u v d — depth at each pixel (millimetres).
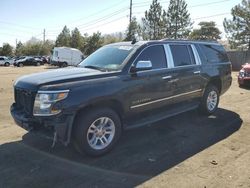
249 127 7469
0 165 5297
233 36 43438
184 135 6859
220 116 8477
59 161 5461
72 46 76375
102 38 71875
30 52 91750
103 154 5703
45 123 5246
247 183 4711
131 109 6168
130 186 4605
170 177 4883
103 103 5766
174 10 49969
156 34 50781
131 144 6293
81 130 5375
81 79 5520
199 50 8141
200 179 4824
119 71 6012
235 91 13227
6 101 10984
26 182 4711
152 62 6672
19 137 6680
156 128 7336
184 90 7430
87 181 4750
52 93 5168
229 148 6102
